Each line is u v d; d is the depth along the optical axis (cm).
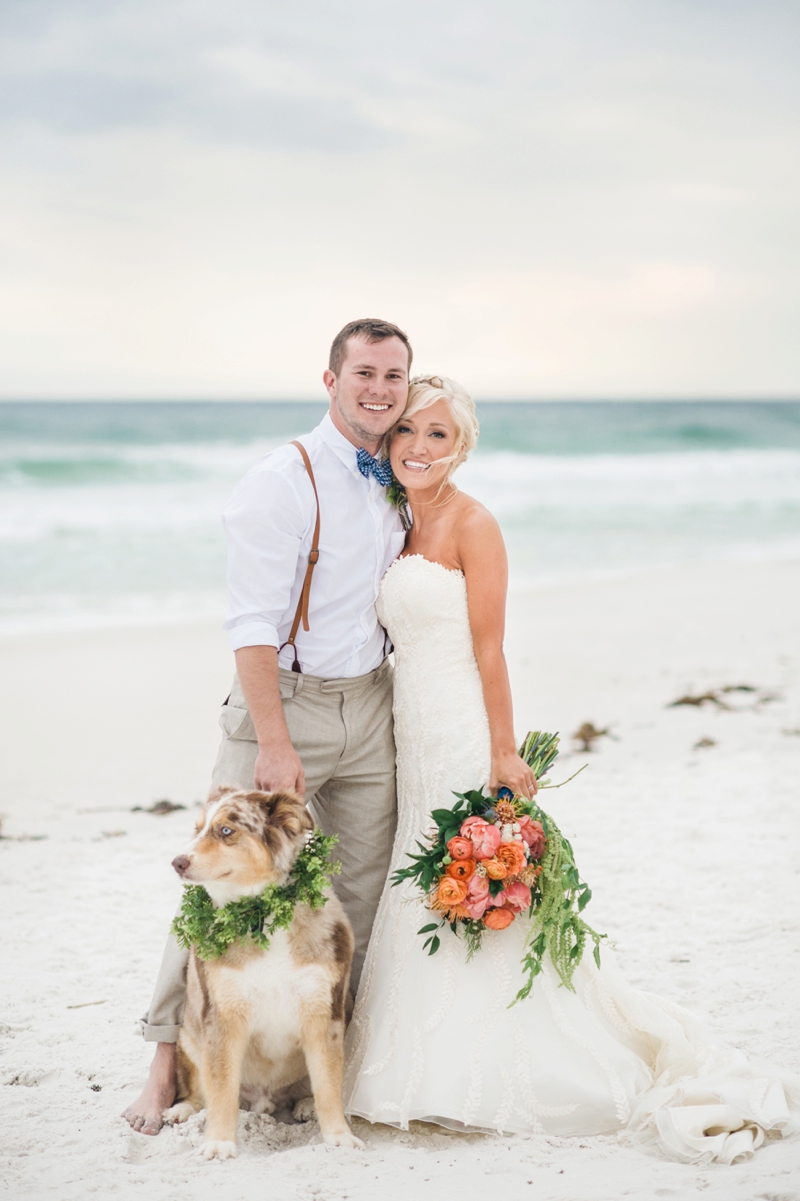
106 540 2047
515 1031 330
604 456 4072
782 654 1188
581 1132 322
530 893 337
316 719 363
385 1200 277
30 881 592
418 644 362
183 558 1897
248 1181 291
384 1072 332
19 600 1572
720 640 1275
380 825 380
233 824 315
